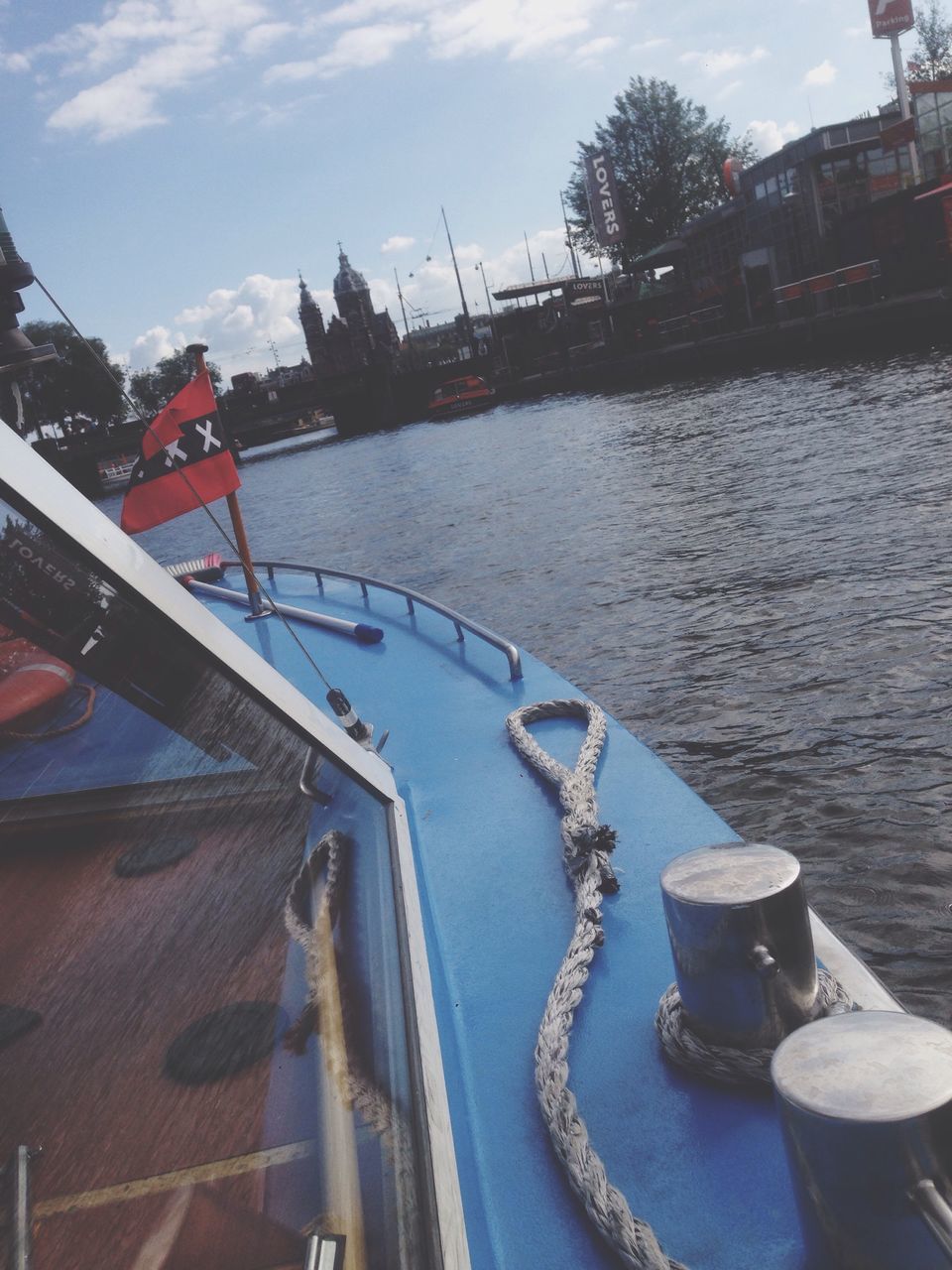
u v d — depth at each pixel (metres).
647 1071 1.71
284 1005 1.27
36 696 1.23
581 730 3.31
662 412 36.09
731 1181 1.48
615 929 2.13
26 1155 0.95
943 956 5.17
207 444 5.41
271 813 1.50
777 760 7.46
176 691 1.45
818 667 8.93
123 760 1.28
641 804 2.69
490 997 2.00
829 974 1.70
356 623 5.04
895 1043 1.19
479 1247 1.46
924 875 5.80
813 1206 1.17
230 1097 1.12
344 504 31.05
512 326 81.62
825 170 43.16
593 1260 1.41
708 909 1.51
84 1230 0.94
